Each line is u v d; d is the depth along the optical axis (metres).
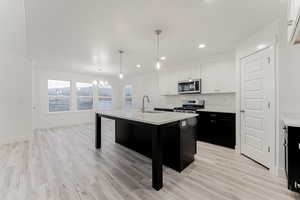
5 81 3.73
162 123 1.89
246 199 1.65
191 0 1.72
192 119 2.66
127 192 1.78
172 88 5.08
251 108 2.70
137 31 2.52
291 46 2.04
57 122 5.87
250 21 2.20
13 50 3.75
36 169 2.34
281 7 1.86
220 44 3.11
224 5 1.82
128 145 3.41
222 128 3.50
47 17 2.06
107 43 3.08
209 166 2.46
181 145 2.29
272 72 2.25
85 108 6.78
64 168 2.38
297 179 1.60
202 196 1.70
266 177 2.11
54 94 5.85
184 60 4.46
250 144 2.74
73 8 1.86
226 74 3.73
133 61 4.56
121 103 7.95
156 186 1.83
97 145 3.35
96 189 1.83
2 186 1.89
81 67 5.35
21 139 3.92
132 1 1.73
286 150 1.74
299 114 2.02
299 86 2.00
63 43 3.05
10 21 2.32
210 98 4.40
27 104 4.04
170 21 2.20
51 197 1.68
